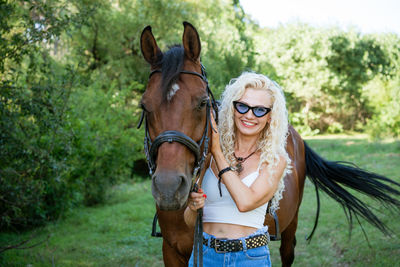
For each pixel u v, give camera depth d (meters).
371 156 9.98
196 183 1.66
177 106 1.55
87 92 7.33
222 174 1.63
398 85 14.42
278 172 1.70
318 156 3.53
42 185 4.04
